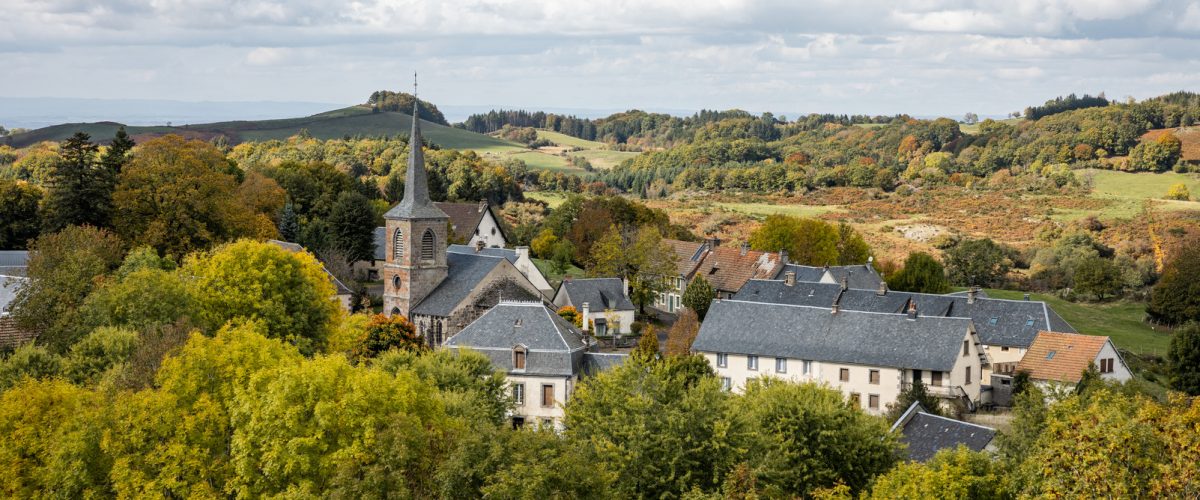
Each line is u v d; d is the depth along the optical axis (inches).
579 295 4889.3
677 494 2055.9
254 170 6801.2
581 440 2042.3
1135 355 4731.8
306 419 1962.4
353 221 5615.2
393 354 2915.8
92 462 2015.3
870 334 3656.5
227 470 2011.6
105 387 2258.9
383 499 1784.0
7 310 3080.7
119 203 4323.3
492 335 3321.9
